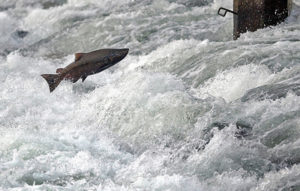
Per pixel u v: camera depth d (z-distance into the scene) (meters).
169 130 17.58
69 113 20.84
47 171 15.90
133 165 16.28
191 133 17.11
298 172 14.38
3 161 16.36
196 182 14.96
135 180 15.47
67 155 16.81
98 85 23.72
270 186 14.20
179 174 15.48
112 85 20.22
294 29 24.23
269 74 19.59
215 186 14.77
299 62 20.12
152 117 18.12
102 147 17.64
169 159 16.47
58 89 23.02
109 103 19.48
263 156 15.38
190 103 17.86
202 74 21.17
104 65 14.12
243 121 16.70
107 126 19.00
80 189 15.01
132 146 17.70
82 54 14.30
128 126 18.45
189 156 16.25
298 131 15.74
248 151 15.58
